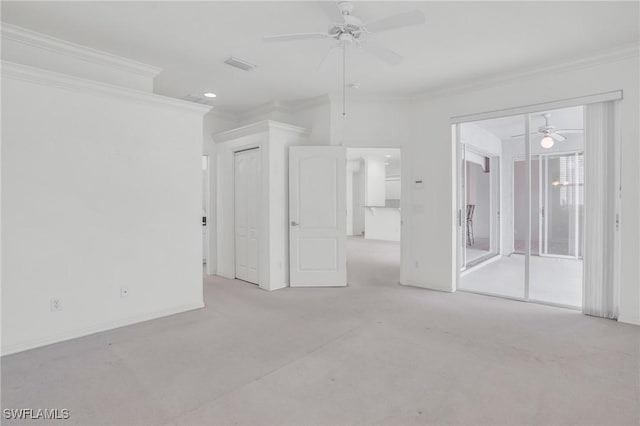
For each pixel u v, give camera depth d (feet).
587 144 11.50
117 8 8.66
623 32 9.71
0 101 8.64
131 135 10.97
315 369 7.89
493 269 18.85
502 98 13.01
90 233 10.16
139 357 8.53
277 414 6.24
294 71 12.78
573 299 13.38
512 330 10.21
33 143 9.15
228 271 17.46
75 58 10.89
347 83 13.93
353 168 39.19
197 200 12.62
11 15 8.97
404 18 7.29
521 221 23.06
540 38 10.09
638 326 10.48
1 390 7.03
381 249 27.71
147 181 11.34
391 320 11.10
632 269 10.64
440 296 13.92
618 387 7.04
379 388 7.08
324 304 12.87
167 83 14.08
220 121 18.43
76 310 9.89
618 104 10.88
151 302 11.41
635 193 10.54
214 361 8.30
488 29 9.59
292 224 15.42
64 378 7.52
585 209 11.57
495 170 21.54
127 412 6.30
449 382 7.29
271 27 9.65
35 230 9.20
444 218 14.60
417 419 6.08
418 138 15.26
